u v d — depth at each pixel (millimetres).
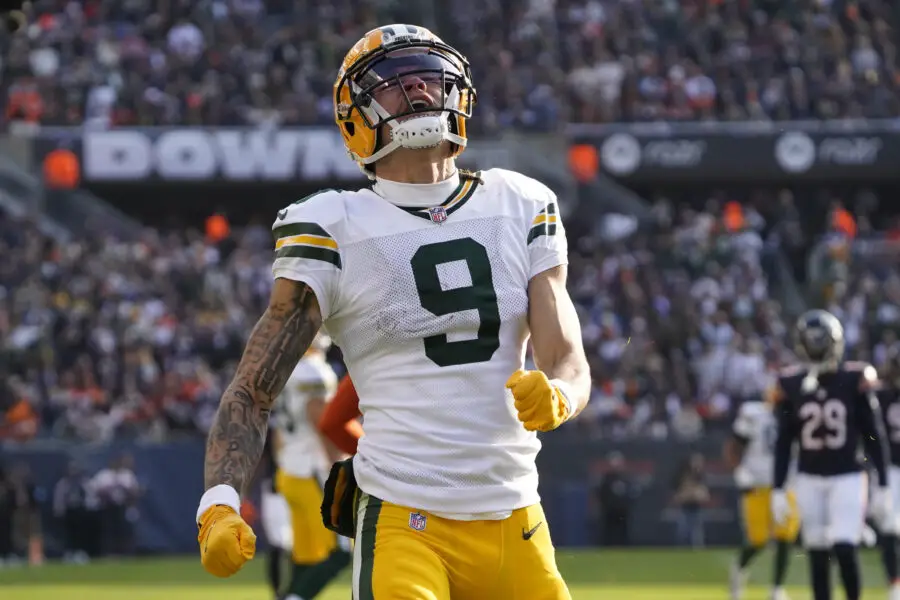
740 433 32781
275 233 10602
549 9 81938
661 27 81625
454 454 10195
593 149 70688
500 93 74312
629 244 69062
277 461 25156
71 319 59219
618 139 70750
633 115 74125
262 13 81312
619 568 42719
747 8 82125
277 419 25203
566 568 42781
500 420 10328
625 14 81688
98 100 72500
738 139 70812
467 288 10352
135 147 68625
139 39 76500
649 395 57125
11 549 47938
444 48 10875
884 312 65438
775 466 25531
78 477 48688
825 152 70750
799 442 25328
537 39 79125
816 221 76562
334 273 10383
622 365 58562
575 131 70812
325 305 10414
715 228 70125
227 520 9477
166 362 58844
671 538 51250
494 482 10258
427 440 10203
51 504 48750
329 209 10477
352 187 69938
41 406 54094
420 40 10734
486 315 10352
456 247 10445
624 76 76250
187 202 73938
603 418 55812
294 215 10477
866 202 76312
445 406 10234
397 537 10109
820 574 25094
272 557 30297
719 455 51531
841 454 24984
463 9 82062
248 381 10289
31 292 60938
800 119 75562
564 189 70500
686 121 74250
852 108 75375
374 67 10680
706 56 78688
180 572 42469
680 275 67812
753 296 66438
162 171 68875
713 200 74500
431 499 10133
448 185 10695
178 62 74812
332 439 14281
